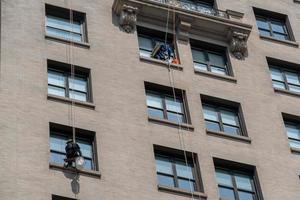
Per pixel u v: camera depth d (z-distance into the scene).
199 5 88.88
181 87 78.38
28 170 65.94
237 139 76.06
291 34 90.50
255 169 74.69
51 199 65.06
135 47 79.69
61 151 69.19
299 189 74.38
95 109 72.75
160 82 77.94
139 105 74.75
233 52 84.50
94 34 79.19
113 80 75.94
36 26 77.31
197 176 72.31
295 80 86.06
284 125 79.81
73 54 76.50
